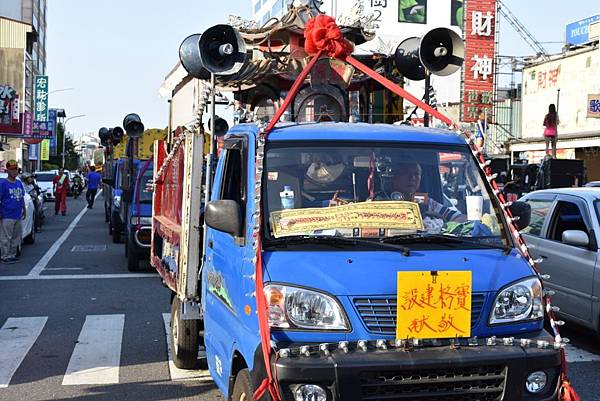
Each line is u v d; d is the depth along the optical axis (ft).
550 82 113.09
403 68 23.59
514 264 15.06
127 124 43.62
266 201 15.67
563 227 29.78
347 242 14.97
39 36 272.92
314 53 18.45
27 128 133.39
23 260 52.19
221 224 15.84
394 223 15.70
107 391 22.08
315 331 13.57
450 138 17.69
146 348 27.14
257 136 16.58
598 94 90.89
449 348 13.73
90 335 29.09
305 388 12.92
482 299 14.32
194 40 21.38
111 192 69.82
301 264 14.16
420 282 13.82
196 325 23.35
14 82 158.81
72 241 65.77
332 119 23.95
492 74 145.07
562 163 57.06
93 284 41.63
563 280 28.37
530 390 13.84
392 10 175.32
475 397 13.56
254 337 14.37
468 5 146.61
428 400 13.34
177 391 22.11
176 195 23.98
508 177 61.00
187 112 25.57
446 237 15.61
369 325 13.60
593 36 115.34
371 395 13.10
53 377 23.45
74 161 319.27
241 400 15.03
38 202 76.59
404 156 16.87
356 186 16.33
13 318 32.14
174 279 23.25
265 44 25.16
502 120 138.72
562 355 14.15
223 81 23.41
